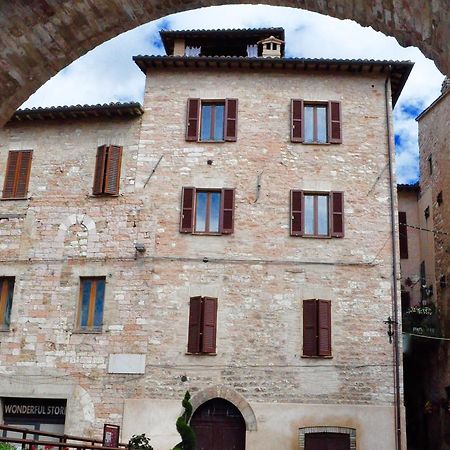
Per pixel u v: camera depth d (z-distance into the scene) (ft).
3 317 71.56
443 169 89.25
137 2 22.44
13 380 68.59
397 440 64.23
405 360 95.14
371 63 74.84
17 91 23.35
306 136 74.79
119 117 76.13
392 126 74.74
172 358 67.31
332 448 64.59
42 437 67.62
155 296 69.36
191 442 52.85
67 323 69.67
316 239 70.69
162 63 76.43
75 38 22.94
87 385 67.46
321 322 67.41
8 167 76.33
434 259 90.79
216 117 76.02
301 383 66.08
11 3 21.08
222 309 68.59
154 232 71.51
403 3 19.04
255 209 71.82
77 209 73.56
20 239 73.41
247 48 85.97
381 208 71.82
